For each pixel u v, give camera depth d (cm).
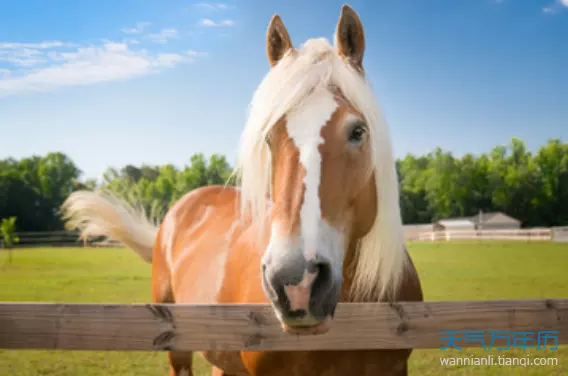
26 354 525
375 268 198
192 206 351
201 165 5822
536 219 5819
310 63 184
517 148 6269
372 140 180
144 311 182
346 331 185
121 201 414
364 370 196
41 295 924
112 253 2642
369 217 189
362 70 199
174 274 316
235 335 183
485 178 6072
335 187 166
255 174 195
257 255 223
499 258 1739
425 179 6397
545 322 189
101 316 181
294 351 195
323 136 169
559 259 1678
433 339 187
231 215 307
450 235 3822
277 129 177
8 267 1619
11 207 5747
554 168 5719
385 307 187
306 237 155
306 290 150
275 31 210
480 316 188
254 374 211
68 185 6488
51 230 6025
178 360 320
